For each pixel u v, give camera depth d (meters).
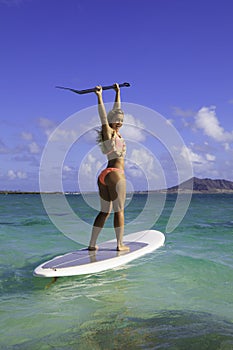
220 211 14.62
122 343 2.58
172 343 2.56
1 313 3.25
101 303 3.51
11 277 4.46
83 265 4.68
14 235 7.57
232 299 3.60
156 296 3.70
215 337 2.65
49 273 4.31
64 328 2.89
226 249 6.03
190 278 4.34
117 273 4.59
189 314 3.16
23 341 2.67
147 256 5.42
